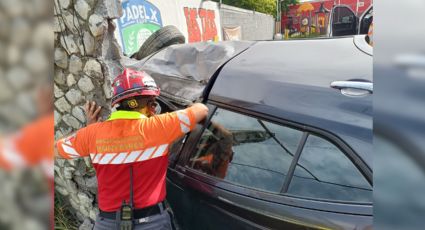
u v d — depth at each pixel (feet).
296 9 77.00
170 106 8.42
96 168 6.45
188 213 7.25
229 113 6.78
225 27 46.09
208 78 8.05
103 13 7.97
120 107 6.49
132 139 6.16
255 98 6.47
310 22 75.25
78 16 8.39
